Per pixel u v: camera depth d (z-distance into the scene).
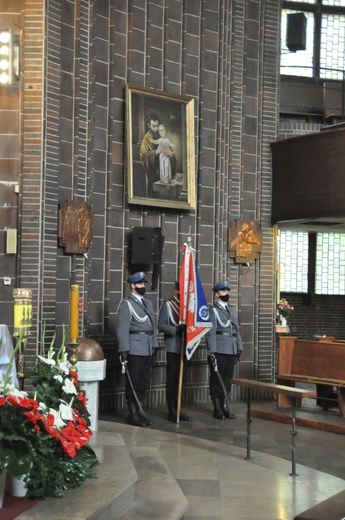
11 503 5.95
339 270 20.83
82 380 9.42
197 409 13.17
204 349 13.89
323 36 19.28
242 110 14.77
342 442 10.84
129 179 12.86
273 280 14.92
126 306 11.76
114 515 6.32
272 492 7.80
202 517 6.93
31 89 11.27
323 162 14.20
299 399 13.20
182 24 13.88
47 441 6.18
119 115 12.98
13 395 5.80
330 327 20.75
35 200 11.23
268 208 14.98
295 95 18.23
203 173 13.99
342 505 3.84
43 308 11.23
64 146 11.83
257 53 15.00
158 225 13.45
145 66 13.36
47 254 11.35
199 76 14.04
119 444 8.27
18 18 11.33
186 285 12.03
